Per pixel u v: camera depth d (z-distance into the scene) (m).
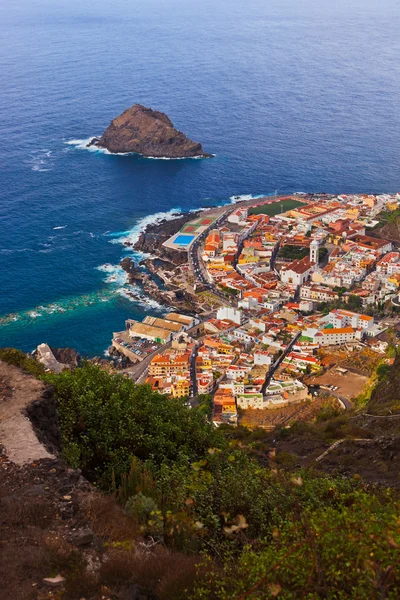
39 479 27.72
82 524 25.31
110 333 154.25
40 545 23.36
